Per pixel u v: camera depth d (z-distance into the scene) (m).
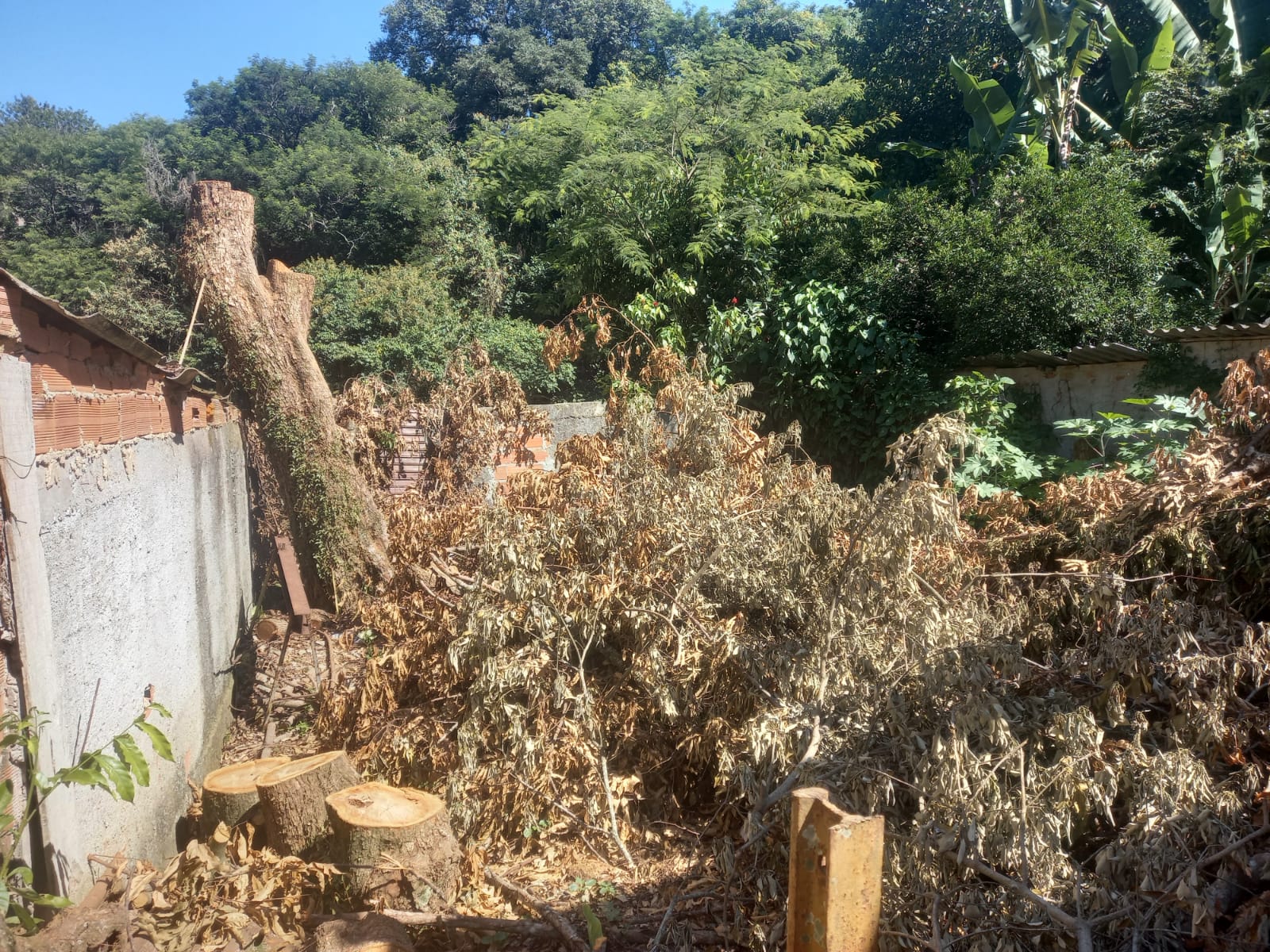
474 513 4.94
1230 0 10.69
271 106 17.45
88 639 2.69
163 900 2.71
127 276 12.78
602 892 3.07
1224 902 2.18
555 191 12.65
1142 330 7.91
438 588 4.62
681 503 4.18
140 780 2.37
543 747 3.51
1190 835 2.37
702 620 3.70
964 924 2.39
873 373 8.56
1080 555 3.74
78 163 15.11
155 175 14.22
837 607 3.44
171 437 4.11
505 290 14.03
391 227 14.26
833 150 12.76
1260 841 2.33
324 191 14.03
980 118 11.78
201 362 12.26
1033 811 2.40
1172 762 2.46
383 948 2.46
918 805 2.74
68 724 2.47
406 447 6.98
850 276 9.59
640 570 3.84
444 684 4.06
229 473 6.02
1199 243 10.10
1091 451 7.84
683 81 12.75
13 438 2.19
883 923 2.39
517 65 20.91
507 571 3.79
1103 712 2.91
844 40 15.80
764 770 3.07
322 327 11.22
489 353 11.20
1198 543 3.18
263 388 5.97
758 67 13.88
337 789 3.15
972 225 8.55
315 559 6.12
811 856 1.60
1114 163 9.36
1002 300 8.18
